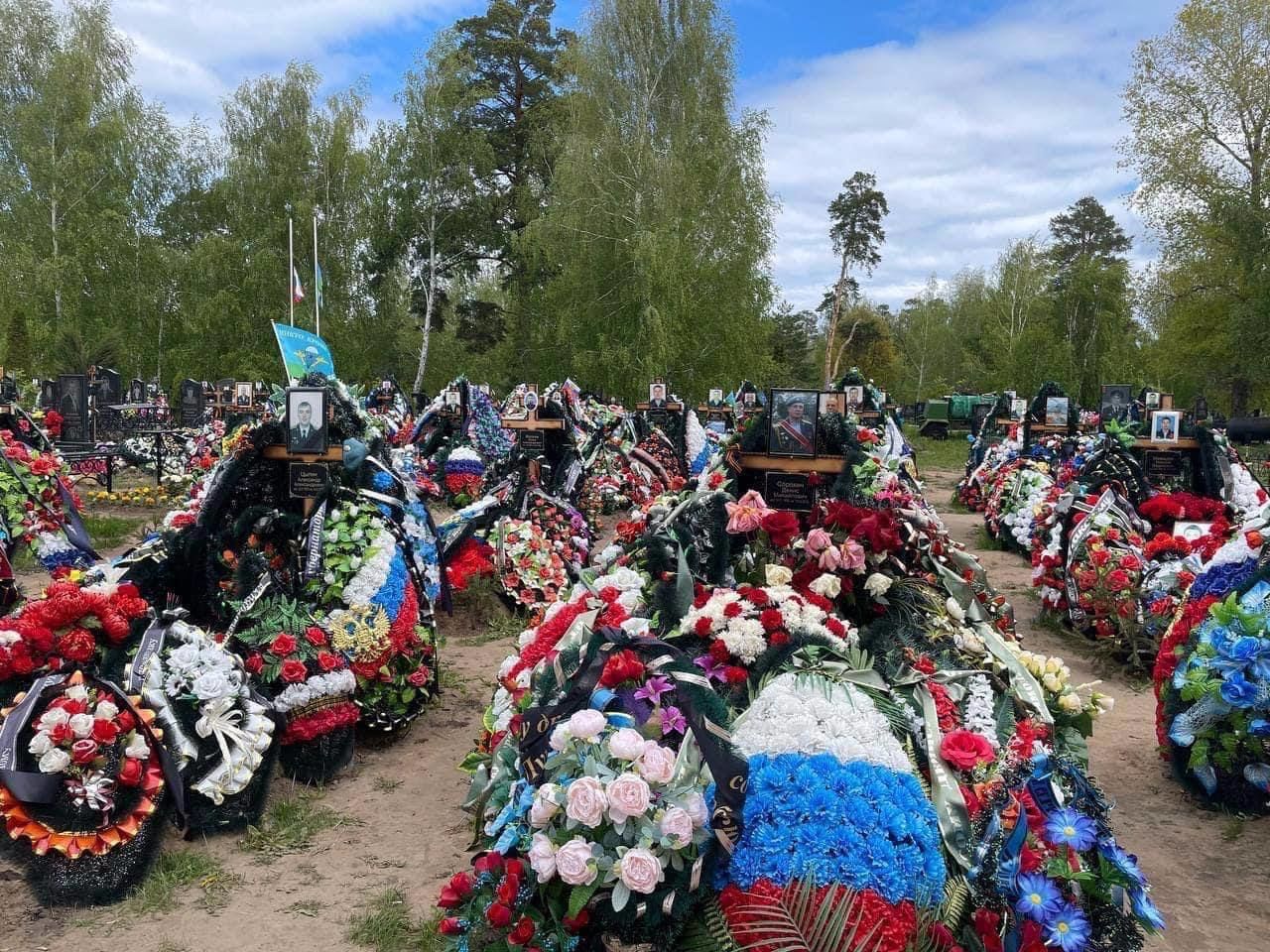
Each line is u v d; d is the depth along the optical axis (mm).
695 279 29672
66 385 16250
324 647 4723
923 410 45250
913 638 3236
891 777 2477
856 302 63188
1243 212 26328
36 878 3641
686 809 2355
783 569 3293
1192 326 28688
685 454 14750
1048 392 14125
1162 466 7957
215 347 32781
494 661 7008
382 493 5324
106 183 31750
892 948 2174
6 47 32375
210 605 4910
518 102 39312
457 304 41938
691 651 2895
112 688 3818
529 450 8984
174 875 3838
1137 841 4332
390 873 3914
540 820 2430
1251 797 4531
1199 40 27188
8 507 7367
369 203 34469
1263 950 3457
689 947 2369
